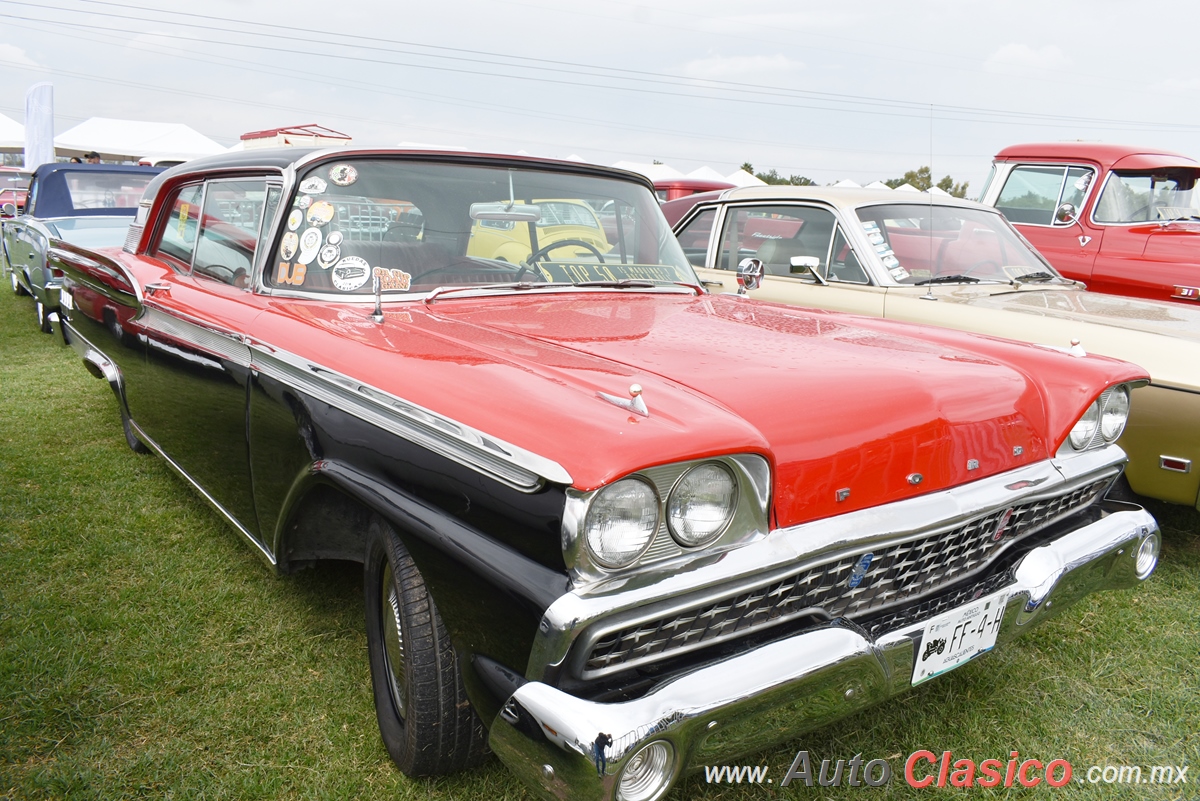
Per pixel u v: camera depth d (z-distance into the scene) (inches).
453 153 108.8
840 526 67.4
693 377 72.8
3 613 109.2
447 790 79.6
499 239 107.6
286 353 84.7
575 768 54.5
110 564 124.3
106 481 158.6
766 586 63.7
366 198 100.7
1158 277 235.9
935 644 73.1
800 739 89.3
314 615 110.7
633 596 56.7
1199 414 126.6
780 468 64.8
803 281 186.9
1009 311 153.0
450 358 73.4
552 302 102.2
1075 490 90.0
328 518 90.4
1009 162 279.3
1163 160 249.3
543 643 56.6
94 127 959.0
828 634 65.5
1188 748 89.7
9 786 78.1
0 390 229.6
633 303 105.9
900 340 95.7
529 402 62.3
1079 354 95.8
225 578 120.5
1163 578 132.7
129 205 354.3
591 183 121.0
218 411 103.1
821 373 76.7
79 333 168.6
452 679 73.3
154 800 77.0
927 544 74.6
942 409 77.4
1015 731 91.9
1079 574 85.6
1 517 140.4
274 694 93.4
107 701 91.1
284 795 78.4
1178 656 108.1
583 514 54.8
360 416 74.8
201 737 85.8
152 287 123.0
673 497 58.4
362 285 96.1
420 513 67.6
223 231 115.3
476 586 61.7
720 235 212.4
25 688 92.6
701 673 59.2
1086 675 103.3
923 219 188.5
